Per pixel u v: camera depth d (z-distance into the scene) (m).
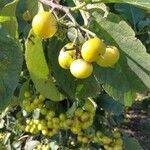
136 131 0.86
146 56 0.19
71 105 0.30
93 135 0.33
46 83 0.21
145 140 0.84
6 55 0.15
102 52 0.17
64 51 0.17
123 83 0.19
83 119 0.29
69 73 0.20
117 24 0.18
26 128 0.33
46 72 0.20
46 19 0.16
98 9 0.19
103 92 0.36
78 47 0.17
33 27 0.17
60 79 0.20
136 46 0.19
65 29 0.18
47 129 0.31
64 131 0.38
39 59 0.19
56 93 0.22
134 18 0.33
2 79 0.15
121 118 0.42
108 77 0.19
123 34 0.19
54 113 0.30
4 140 0.42
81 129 0.31
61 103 0.30
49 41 0.19
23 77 0.28
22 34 0.24
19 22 0.24
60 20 0.17
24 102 0.29
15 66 0.16
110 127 0.36
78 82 0.20
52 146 0.38
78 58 0.17
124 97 0.19
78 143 0.38
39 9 0.20
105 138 0.33
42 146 0.39
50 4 0.17
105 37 0.19
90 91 0.20
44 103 0.30
